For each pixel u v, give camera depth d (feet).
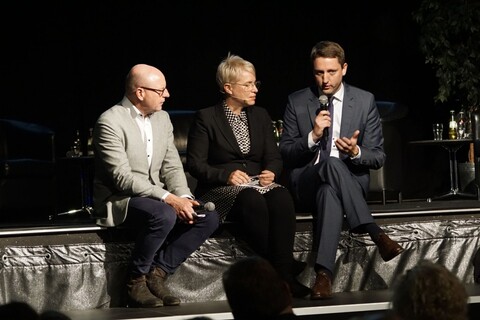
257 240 20.59
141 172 20.71
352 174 21.67
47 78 38.86
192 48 39.45
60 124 38.88
